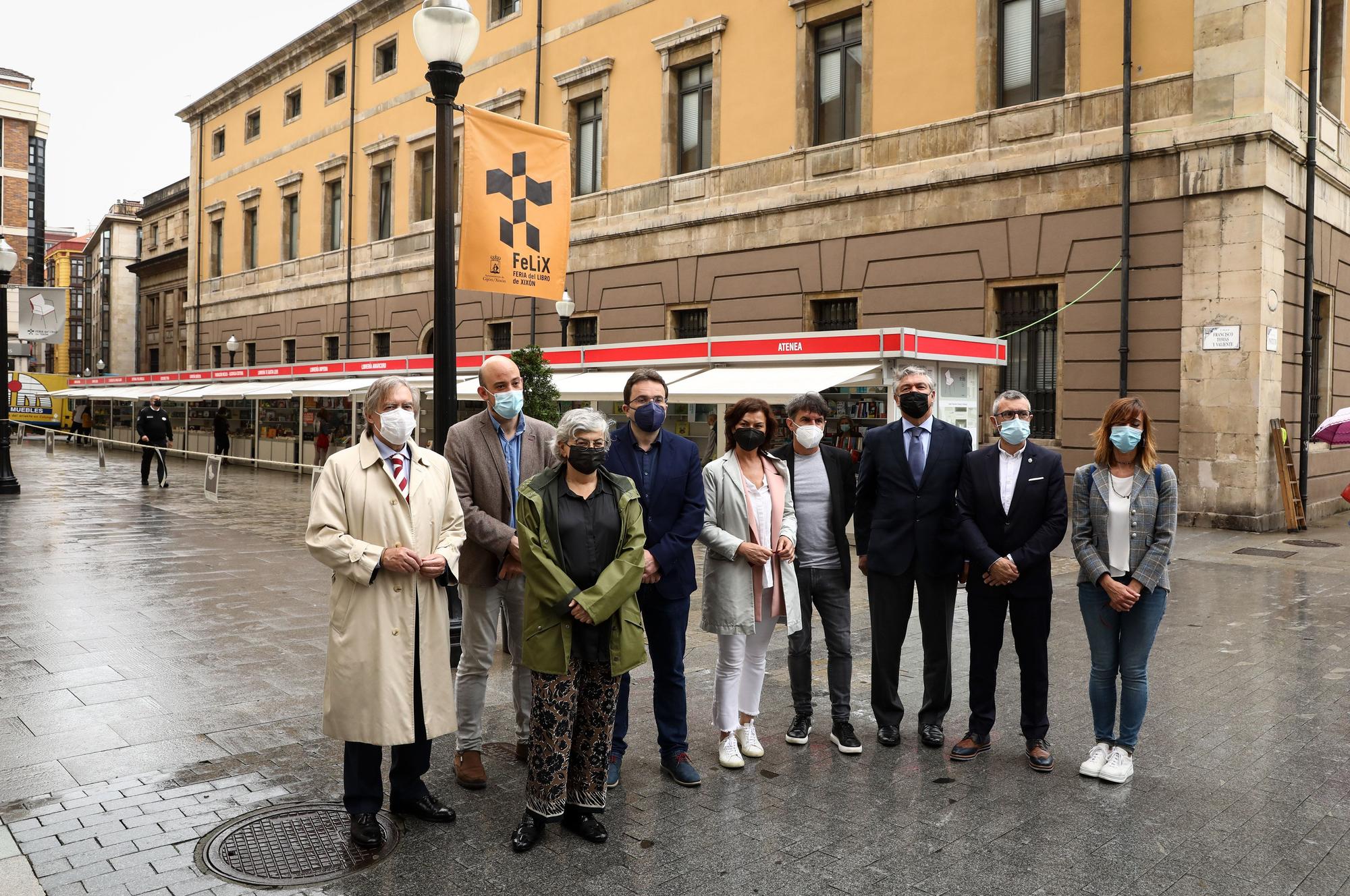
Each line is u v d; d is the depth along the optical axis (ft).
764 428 15.76
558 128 76.43
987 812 13.53
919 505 16.06
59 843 12.21
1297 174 45.65
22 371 137.80
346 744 12.50
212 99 126.31
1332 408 51.47
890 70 55.31
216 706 17.65
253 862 11.84
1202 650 22.63
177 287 145.28
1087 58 48.01
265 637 22.79
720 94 64.34
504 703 18.33
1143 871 11.77
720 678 15.35
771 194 61.41
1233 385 43.14
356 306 100.68
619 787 14.51
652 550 14.44
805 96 59.36
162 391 100.58
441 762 15.47
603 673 12.76
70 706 17.53
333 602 12.66
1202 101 44.11
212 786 14.07
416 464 13.15
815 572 16.25
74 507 50.19
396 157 95.04
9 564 32.35
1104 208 47.14
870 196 55.77
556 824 13.23
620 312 71.46
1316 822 13.21
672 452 14.94
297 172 109.40
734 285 63.46
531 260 24.62
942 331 53.06
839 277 57.67
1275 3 43.45
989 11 51.13
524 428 15.71
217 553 35.24
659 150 68.69
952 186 52.39
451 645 20.04
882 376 39.19
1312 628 24.94
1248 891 11.30
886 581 16.34
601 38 72.90
